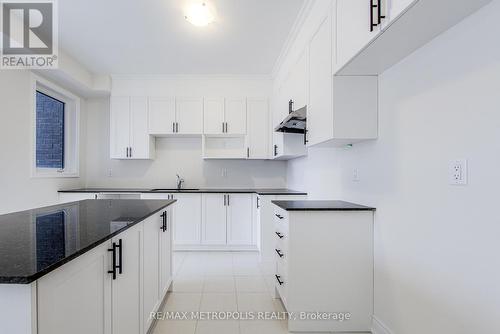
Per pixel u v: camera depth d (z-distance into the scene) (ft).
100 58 11.27
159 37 9.50
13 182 9.54
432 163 4.45
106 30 9.03
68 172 13.03
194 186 14.60
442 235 4.25
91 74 12.84
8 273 2.38
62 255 2.87
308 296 6.25
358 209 6.19
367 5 4.53
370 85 5.99
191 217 12.50
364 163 6.56
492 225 3.45
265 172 14.84
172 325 6.50
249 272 9.94
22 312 2.40
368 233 6.27
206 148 14.39
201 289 8.47
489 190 3.49
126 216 5.21
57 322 2.78
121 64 11.93
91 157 14.34
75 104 13.57
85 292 3.32
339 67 5.63
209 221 12.53
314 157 10.05
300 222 6.23
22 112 9.91
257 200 12.09
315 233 6.24
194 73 13.17
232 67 12.39
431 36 4.33
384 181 5.78
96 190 12.53
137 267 5.08
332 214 6.23
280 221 7.23
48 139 12.16
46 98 12.02
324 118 6.48
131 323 4.78
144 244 5.48
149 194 12.48
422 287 4.69
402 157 5.20
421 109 4.68
